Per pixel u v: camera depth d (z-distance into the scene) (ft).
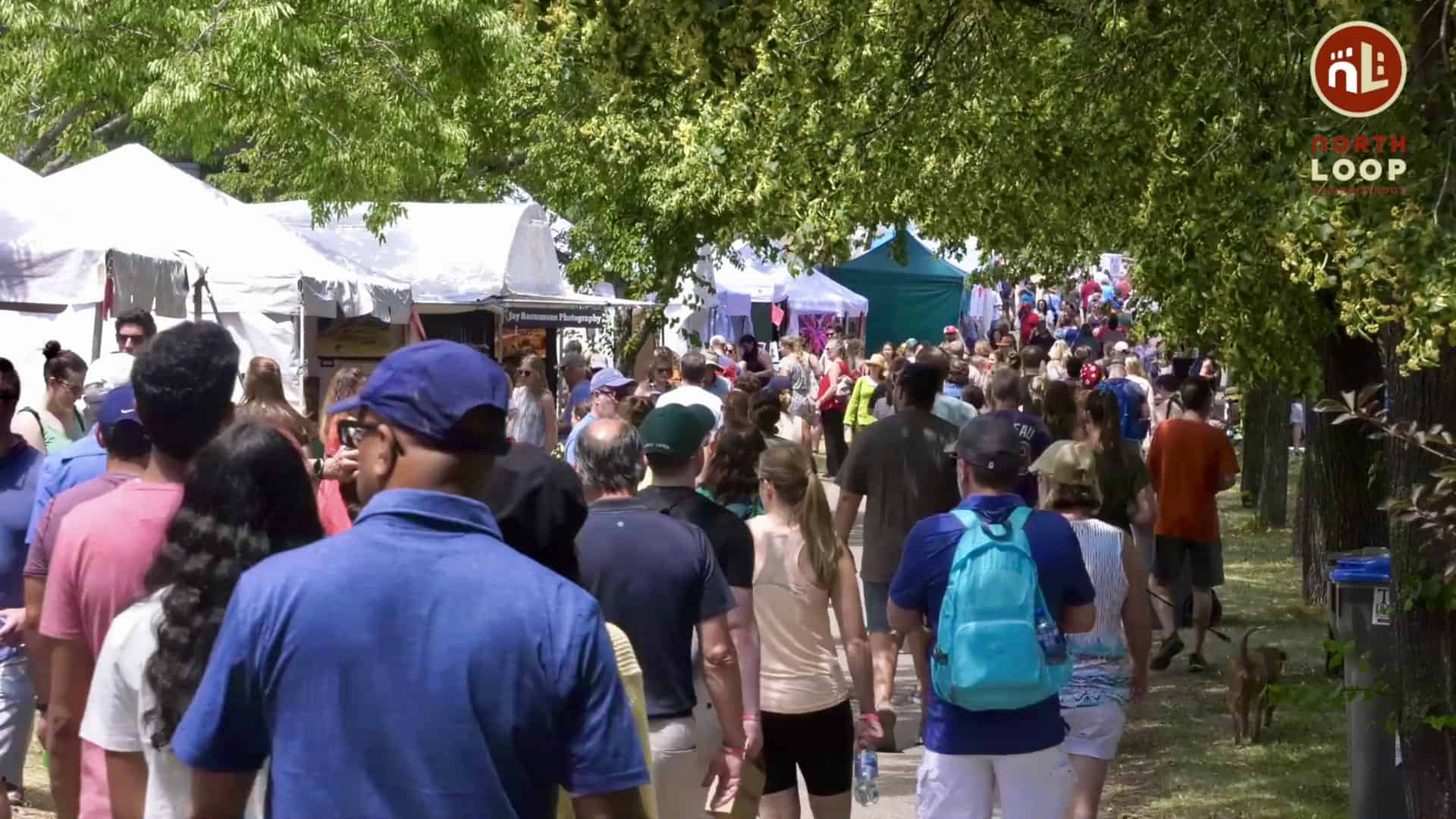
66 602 13.62
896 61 34.14
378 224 63.72
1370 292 19.77
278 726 8.52
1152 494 34.53
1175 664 41.70
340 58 59.31
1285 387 35.76
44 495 19.15
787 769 21.01
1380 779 25.31
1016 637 18.15
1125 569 22.08
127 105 61.46
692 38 28.09
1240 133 28.68
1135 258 39.40
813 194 35.63
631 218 78.33
